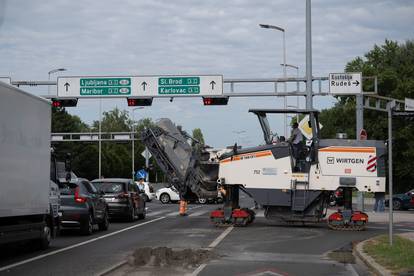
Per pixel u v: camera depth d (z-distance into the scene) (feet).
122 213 99.55
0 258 55.06
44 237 61.21
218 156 100.17
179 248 63.16
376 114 244.22
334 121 283.59
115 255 57.26
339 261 53.83
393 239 65.72
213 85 137.59
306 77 122.42
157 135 104.78
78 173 355.77
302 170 89.71
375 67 267.18
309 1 120.16
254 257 56.39
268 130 94.73
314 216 89.86
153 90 140.67
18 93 53.26
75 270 47.34
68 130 340.18
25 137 55.01
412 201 151.94
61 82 142.61
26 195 55.06
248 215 91.56
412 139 235.81
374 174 88.02
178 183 103.30
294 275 46.03
